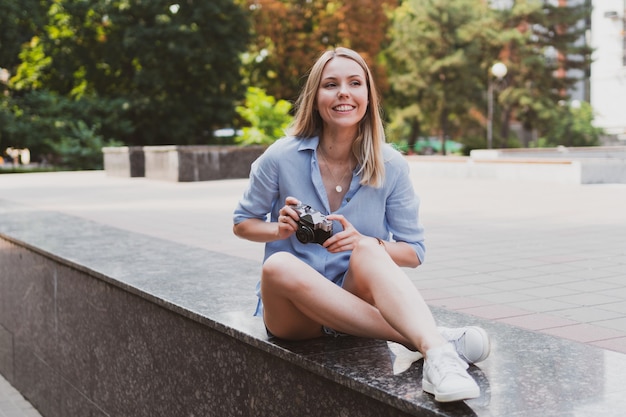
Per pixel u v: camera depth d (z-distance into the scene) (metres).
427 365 2.08
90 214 10.05
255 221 2.88
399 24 42.00
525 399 1.99
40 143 30.67
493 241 7.10
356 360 2.38
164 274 3.96
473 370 2.25
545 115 41.97
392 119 43.84
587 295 4.56
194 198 12.70
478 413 1.90
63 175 22.11
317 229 2.60
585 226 8.16
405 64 44.03
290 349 2.53
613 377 2.16
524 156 23.83
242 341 2.81
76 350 4.54
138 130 34.31
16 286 5.62
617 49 47.03
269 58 38.34
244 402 2.86
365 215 2.81
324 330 2.66
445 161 18.77
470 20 41.50
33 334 5.31
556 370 2.23
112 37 32.91
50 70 33.50
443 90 41.50
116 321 3.95
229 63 33.19
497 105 43.53
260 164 2.88
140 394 3.73
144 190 14.88
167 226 8.58
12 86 33.25
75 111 31.55
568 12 42.72
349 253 2.79
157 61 32.28
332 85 2.74
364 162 2.75
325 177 2.85
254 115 22.77
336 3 39.16
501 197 12.06
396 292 2.33
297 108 2.89
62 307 4.72
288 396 2.59
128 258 4.52
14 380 5.88
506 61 41.75
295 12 38.06
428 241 7.15
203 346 3.12
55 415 5.02
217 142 34.59
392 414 2.10
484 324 2.86
